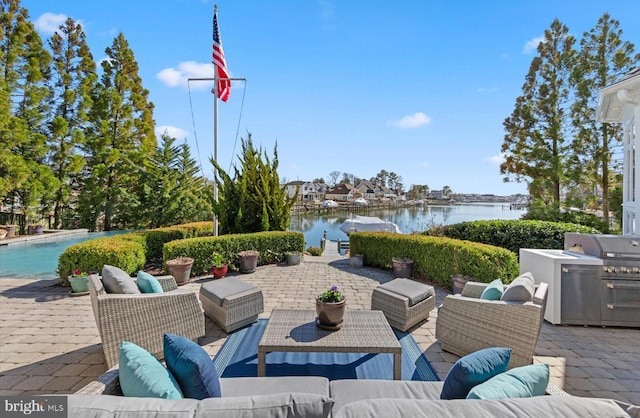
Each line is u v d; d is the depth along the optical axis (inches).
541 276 164.9
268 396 44.4
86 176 639.1
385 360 120.6
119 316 109.6
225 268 244.4
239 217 324.8
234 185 336.5
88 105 598.5
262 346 97.6
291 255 293.6
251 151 342.0
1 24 509.4
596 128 467.5
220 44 326.0
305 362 118.6
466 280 196.4
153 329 117.3
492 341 113.7
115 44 644.1
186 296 127.6
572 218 431.8
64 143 581.9
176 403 43.9
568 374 113.4
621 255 151.3
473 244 215.3
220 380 78.5
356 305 184.7
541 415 40.3
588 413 40.8
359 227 652.7
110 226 635.5
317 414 41.7
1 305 175.5
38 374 108.2
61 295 192.7
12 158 467.5
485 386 51.5
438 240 235.3
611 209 441.7
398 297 147.0
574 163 474.9
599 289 152.9
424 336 141.7
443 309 128.5
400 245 262.7
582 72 465.7
